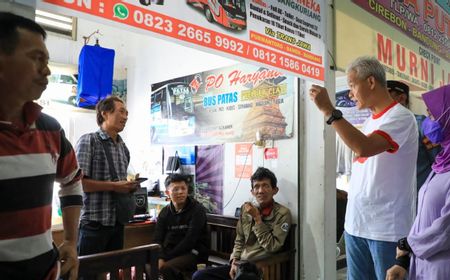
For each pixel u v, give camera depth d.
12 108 0.85
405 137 1.50
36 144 0.89
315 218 2.50
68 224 1.13
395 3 2.91
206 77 3.60
